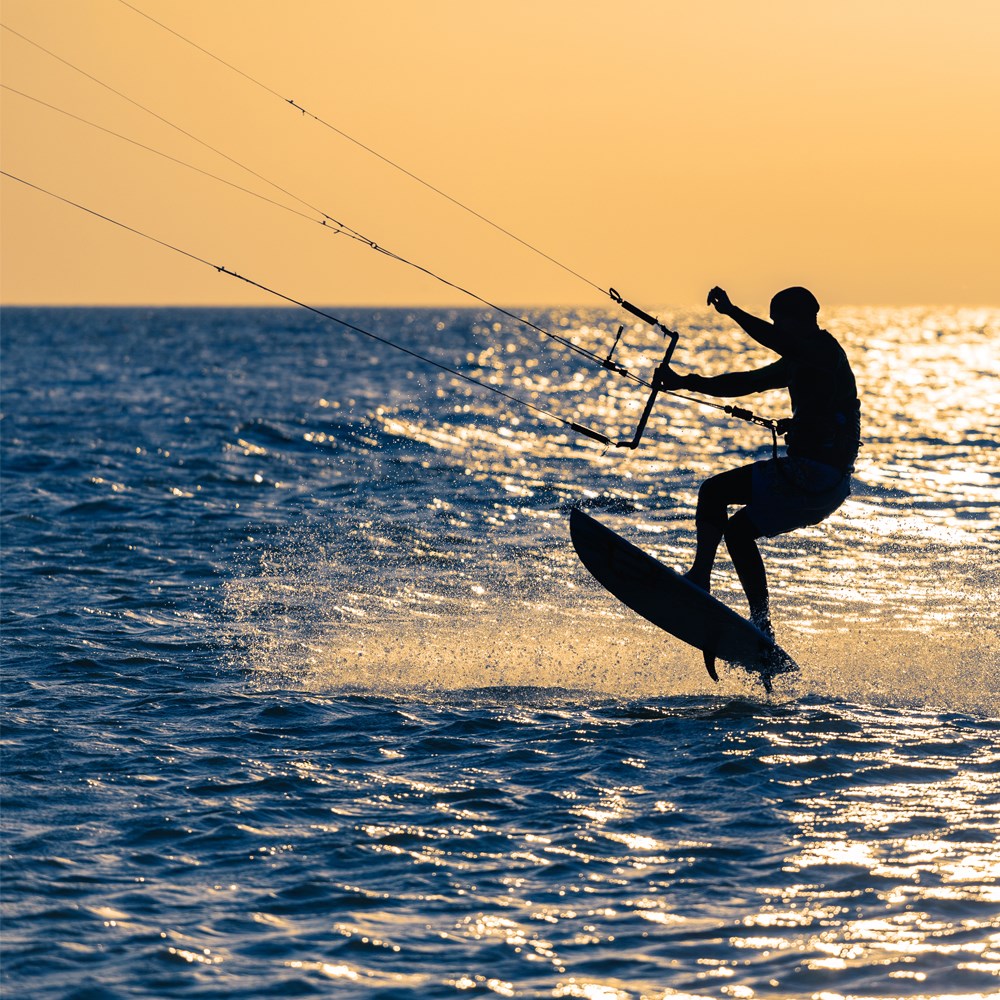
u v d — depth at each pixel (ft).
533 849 79.82
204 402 565.53
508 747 101.60
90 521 231.09
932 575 180.86
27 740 102.53
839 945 66.44
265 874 75.87
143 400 572.51
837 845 79.92
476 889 73.82
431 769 95.91
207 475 300.81
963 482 299.79
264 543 209.05
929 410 583.99
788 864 77.00
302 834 82.33
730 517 113.29
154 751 100.22
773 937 67.46
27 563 189.06
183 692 119.34
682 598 109.40
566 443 426.10
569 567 189.26
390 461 346.54
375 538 215.10
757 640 110.22
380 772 95.30
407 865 77.25
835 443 109.60
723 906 71.36
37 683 121.60
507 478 312.50
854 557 196.75
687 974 63.57
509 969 64.23
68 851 79.10
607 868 76.74
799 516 111.34
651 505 263.49
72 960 64.90
